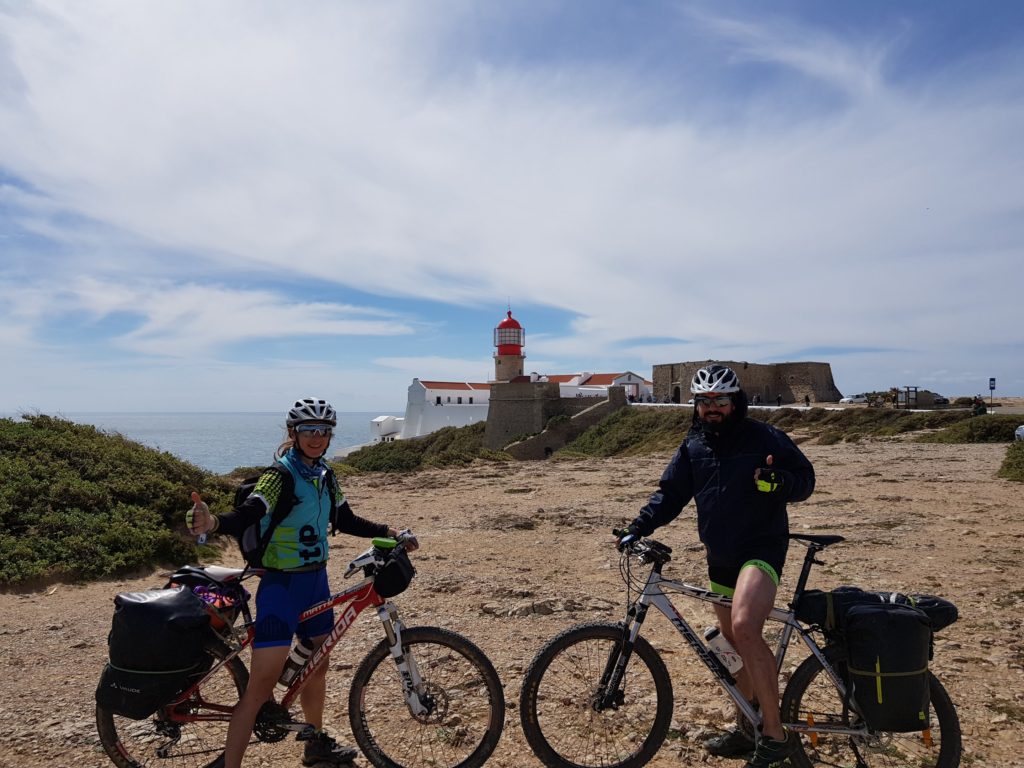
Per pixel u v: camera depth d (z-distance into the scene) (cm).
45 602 753
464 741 412
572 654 405
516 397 8012
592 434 6531
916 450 2656
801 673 369
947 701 367
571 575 861
